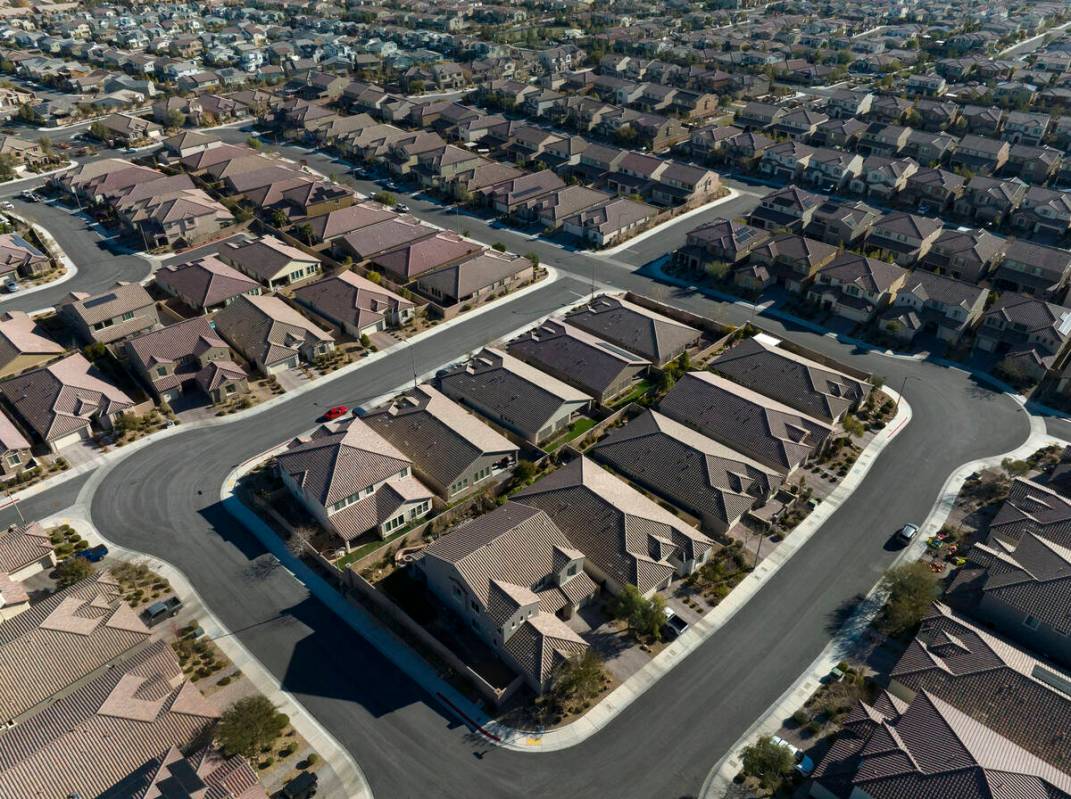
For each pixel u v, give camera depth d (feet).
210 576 232.12
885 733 171.12
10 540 232.53
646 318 341.41
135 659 197.36
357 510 243.40
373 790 175.52
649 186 501.97
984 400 307.99
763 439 271.49
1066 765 168.35
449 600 218.38
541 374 311.06
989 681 184.03
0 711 184.34
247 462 278.05
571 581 219.00
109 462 278.87
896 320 345.92
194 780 160.97
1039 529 228.63
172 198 456.86
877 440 286.46
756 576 230.89
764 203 454.40
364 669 203.92
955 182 468.34
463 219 476.95
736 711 192.54
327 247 432.25
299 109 625.41
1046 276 376.89
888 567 232.94
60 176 512.63
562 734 187.52
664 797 173.99
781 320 365.20
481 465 263.08
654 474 260.21
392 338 353.72
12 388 301.63
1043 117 574.97
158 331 322.55
